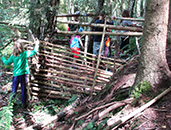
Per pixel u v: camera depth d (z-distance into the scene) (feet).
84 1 18.45
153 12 7.53
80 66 14.07
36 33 14.35
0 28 13.79
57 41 17.70
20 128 10.65
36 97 13.93
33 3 12.96
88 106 10.84
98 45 15.07
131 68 12.18
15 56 11.98
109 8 16.90
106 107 9.11
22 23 13.78
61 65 13.83
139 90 8.29
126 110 8.02
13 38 14.48
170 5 12.25
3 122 8.46
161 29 7.64
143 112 7.44
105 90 11.71
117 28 12.59
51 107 13.03
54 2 13.89
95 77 13.28
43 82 13.94
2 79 16.53
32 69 13.67
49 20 14.10
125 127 7.28
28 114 12.17
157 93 7.89
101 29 14.20
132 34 12.35
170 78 8.06
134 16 29.76
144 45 8.14
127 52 18.40
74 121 9.36
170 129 6.33
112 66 15.62
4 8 13.08
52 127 10.14
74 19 16.14
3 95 14.19
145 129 6.68
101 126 7.98
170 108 7.18
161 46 7.86
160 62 8.01
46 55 13.51
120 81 11.13
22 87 12.46
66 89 13.75
